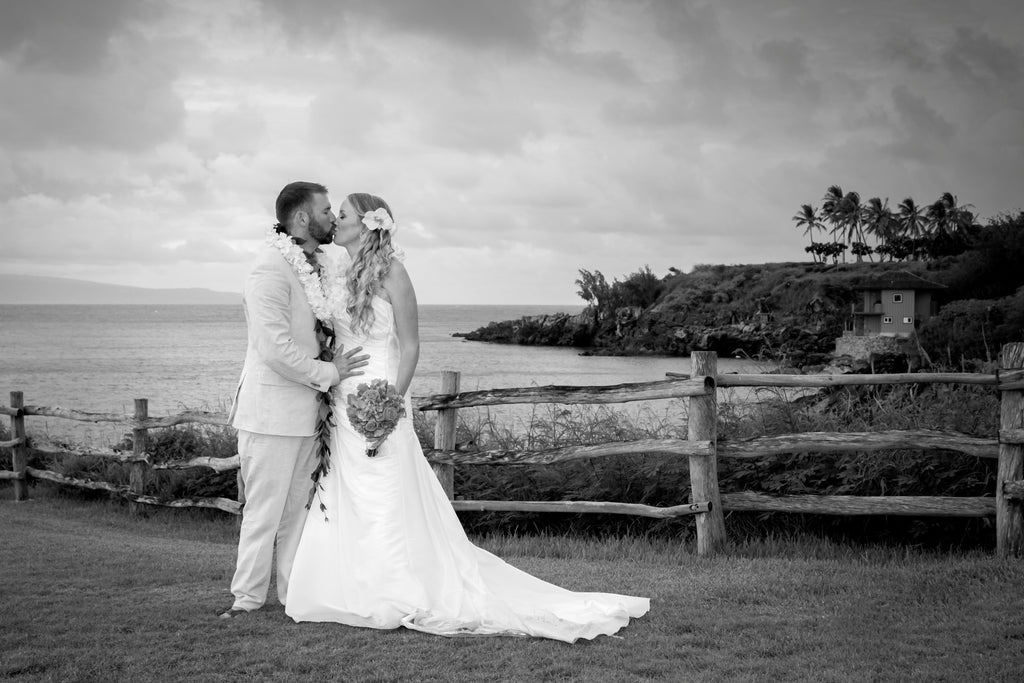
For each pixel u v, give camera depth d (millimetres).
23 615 4527
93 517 8961
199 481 9172
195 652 3959
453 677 3682
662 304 99250
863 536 6918
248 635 4242
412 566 4441
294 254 4559
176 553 6523
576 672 3771
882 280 67500
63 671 3689
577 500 7602
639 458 7621
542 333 100500
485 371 58875
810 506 6410
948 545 6672
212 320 199875
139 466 9188
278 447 4547
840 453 7074
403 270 4711
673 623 4531
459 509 7355
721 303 100062
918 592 5094
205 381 44531
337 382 4531
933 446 6117
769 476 7215
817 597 5055
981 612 4656
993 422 6977
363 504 4500
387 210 4691
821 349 77375
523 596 4723
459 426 8633
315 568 4535
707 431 6562
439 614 4328
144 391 38250
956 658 3947
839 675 3740
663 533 7336
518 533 7727
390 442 4551
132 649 3998
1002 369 6055
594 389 6910
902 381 6258
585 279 100312
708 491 6535
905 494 6809
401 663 3848
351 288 4660
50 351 75438
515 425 9711
